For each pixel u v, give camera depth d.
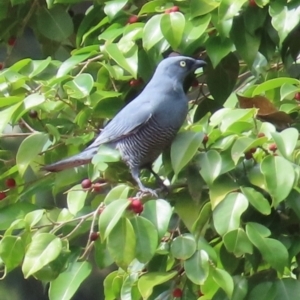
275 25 7.24
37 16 8.75
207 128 7.43
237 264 7.08
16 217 7.46
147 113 7.09
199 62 7.30
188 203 6.91
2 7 8.87
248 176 6.71
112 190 6.62
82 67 7.85
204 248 6.59
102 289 13.83
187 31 7.24
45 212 6.88
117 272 7.25
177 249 6.52
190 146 6.73
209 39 7.43
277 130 7.20
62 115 7.62
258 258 6.88
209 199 6.79
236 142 6.51
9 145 10.73
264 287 6.74
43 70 7.84
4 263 6.72
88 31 8.39
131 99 8.09
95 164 7.01
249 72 8.88
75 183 8.38
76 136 7.51
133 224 6.36
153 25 7.19
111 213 6.23
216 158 6.60
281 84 7.07
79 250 7.04
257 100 7.09
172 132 7.18
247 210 7.06
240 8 7.25
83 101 7.32
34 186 7.86
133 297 6.95
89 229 7.21
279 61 8.42
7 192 7.78
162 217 6.45
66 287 6.80
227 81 7.99
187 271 6.44
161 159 7.86
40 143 7.09
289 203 6.59
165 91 7.18
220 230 6.37
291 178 6.26
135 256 6.29
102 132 7.27
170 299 7.12
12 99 7.04
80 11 11.23
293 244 6.92
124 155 7.23
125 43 7.36
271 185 6.26
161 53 7.58
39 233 6.57
